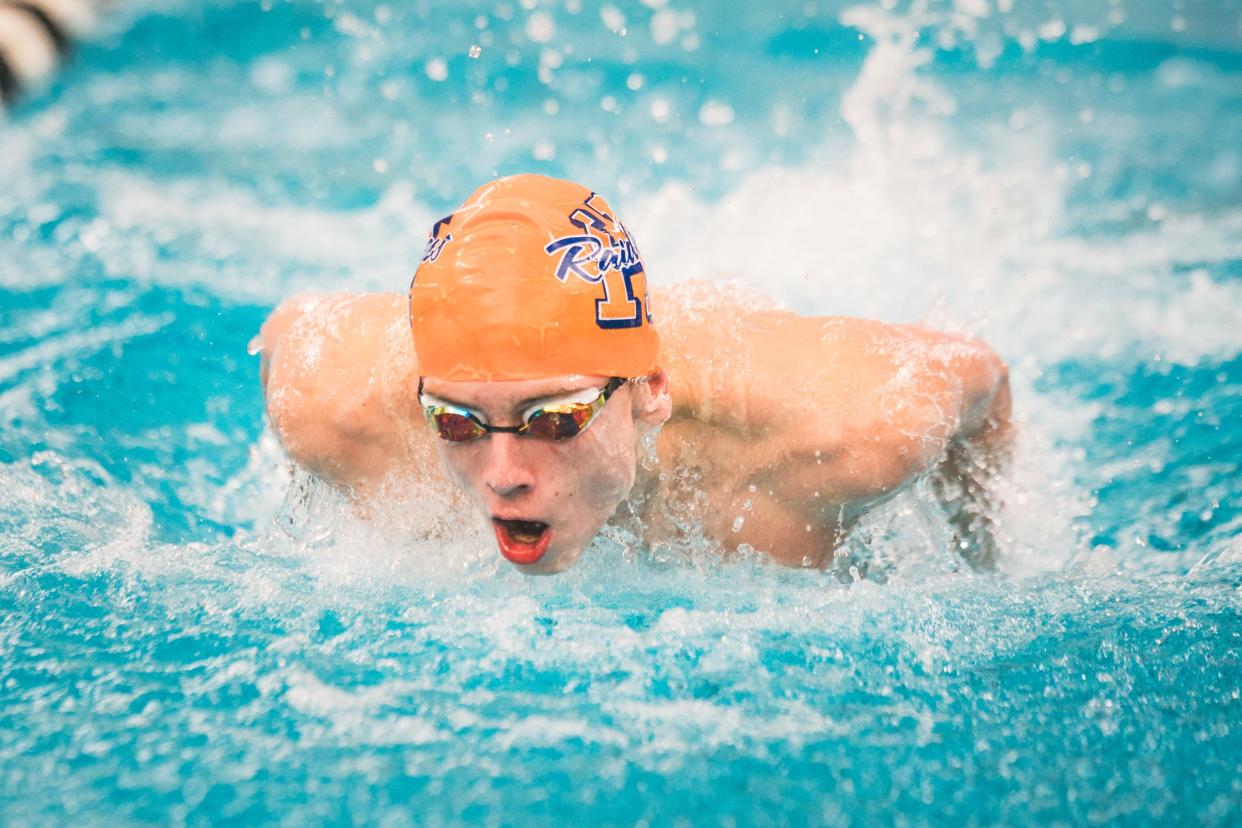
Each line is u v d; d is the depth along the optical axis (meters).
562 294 8.76
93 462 13.29
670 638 10.34
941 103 26.56
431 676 9.77
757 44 30.66
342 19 31.94
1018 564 12.34
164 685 9.54
